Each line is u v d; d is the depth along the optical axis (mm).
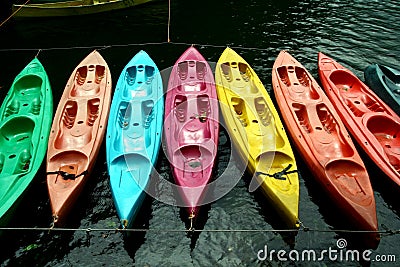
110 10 16828
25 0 16328
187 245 7957
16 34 15344
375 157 9141
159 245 7926
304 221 8422
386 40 15133
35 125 9688
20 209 8305
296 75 12188
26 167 9156
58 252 7750
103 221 8352
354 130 9977
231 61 12391
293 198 7977
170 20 16719
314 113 10312
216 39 15367
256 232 8195
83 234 8062
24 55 14062
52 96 11242
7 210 7559
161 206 8641
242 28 16234
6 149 9562
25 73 11594
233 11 17750
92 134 9438
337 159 8758
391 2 18469
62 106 10305
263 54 14328
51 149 8953
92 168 8938
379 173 9078
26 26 15859
